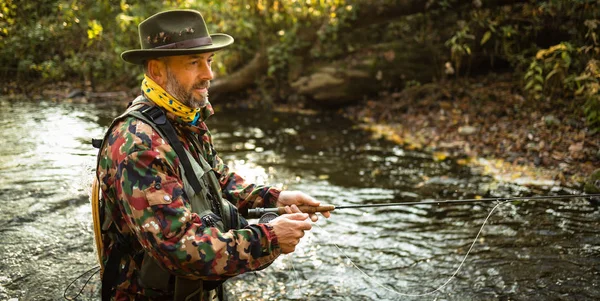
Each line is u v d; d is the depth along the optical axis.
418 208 4.28
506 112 6.64
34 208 3.77
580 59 6.58
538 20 7.62
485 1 7.66
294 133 6.92
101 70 8.85
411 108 7.56
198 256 1.61
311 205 2.14
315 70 8.66
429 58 8.13
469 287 3.06
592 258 3.35
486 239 3.67
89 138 5.63
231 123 7.46
